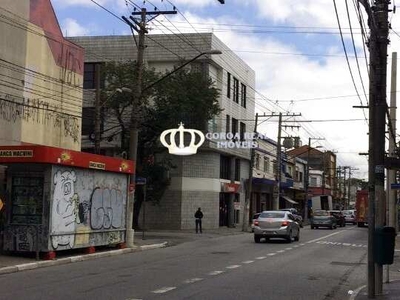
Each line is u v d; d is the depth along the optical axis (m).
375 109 11.76
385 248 10.87
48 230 17.19
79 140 27.00
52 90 24.78
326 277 14.62
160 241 26.92
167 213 40.41
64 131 25.66
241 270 15.52
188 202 40.56
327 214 49.25
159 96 34.19
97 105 27.64
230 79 46.38
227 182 45.34
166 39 41.62
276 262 18.02
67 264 16.98
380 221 11.53
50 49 24.66
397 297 10.98
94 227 19.92
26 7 22.84
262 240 30.12
